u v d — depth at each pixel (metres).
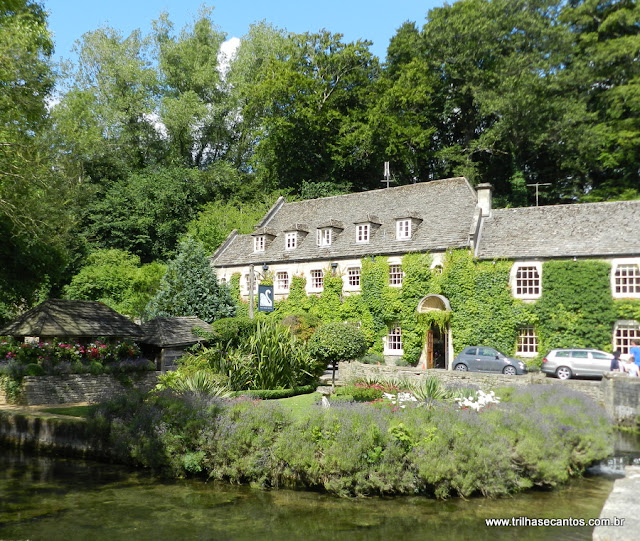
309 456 11.86
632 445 16.70
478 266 29.86
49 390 20.34
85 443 15.21
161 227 50.34
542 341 27.98
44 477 13.23
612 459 14.91
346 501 11.30
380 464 11.66
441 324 30.20
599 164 43.94
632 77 40.34
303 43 52.69
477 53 48.69
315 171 53.56
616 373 20.33
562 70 43.47
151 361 25.42
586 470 13.97
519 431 12.56
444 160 51.00
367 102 51.44
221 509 10.91
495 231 31.31
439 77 51.69
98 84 55.53
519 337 28.91
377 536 9.49
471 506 11.02
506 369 26.39
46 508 10.95
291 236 38.44
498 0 47.69
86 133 44.28
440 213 33.91
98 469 13.98
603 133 41.25
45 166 21.64
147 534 9.55
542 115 43.97
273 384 22.06
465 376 22.75
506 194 51.31
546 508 10.94
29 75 20.52
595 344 26.67
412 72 48.19
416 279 31.55
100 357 23.11
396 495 11.62
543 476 12.10
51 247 26.72
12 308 31.64
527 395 16.23
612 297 26.78
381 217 36.28
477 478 11.62
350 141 48.56
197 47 60.84
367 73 52.84
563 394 16.41
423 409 13.19
